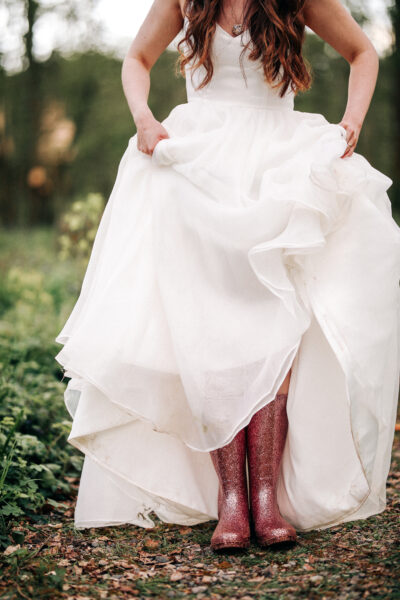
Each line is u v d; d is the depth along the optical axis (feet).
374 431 6.25
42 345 14.83
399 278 6.74
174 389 6.84
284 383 7.08
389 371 6.61
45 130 61.41
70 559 6.54
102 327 6.70
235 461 6.81
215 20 7.16
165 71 54.70
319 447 6.95
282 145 7.03
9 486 7.68
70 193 65.10
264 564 6.24
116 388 6.66
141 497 7.34
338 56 47.52
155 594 5.70
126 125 61.16
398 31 39.78
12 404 10.41
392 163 49.01
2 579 5.98
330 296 6.53
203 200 6.74
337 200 6.75
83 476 7.46
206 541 7.04
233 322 6.61
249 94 7.27
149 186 7.19
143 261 6.95
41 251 41.19
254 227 6.52
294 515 7.11
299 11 7.11
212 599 5.55
